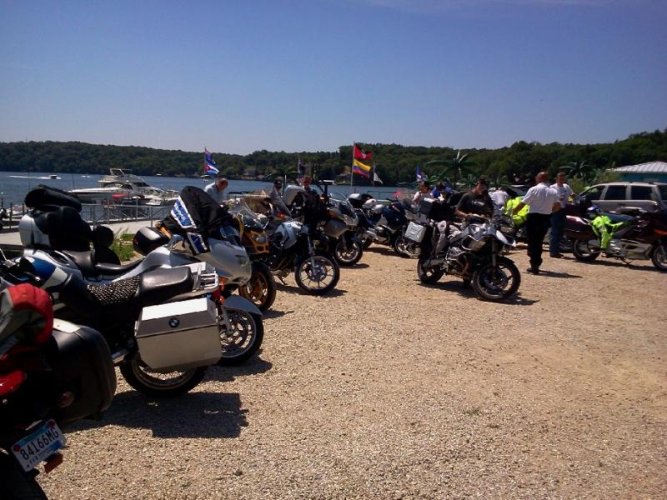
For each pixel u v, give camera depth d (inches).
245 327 230.1
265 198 381.4
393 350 253.8
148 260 232.4
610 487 150.1
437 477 149.8
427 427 178.4
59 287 174.7
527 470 156.3
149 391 192.7
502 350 260.7
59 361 108.4
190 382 193.9
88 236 239.5
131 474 145.9
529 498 143.1
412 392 206.8
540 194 462.6
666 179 1406.3
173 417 180.4
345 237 497.7
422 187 629.9
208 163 781.3
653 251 518.9
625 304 367.9
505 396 207.3
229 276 243.8
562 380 226.7
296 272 366.0
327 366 230.5
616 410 199.9
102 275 223.5
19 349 98.5
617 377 233.0
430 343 266.1
